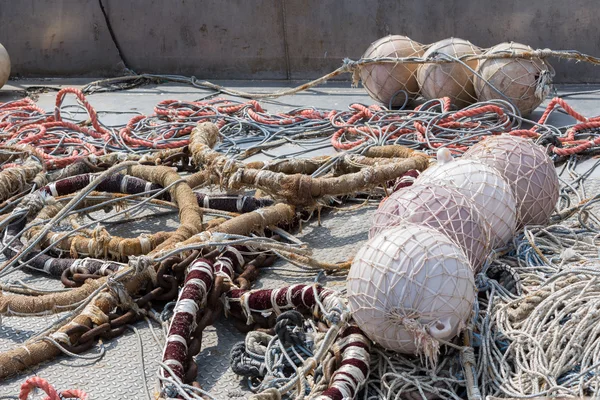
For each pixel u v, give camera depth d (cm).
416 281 286
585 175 502
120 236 475
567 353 295
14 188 507
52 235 435
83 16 930
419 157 484
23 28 948
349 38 846
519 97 621
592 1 754
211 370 335
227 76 906
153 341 361
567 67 780
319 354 307
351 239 455
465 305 293
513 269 353
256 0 865
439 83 656
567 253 357
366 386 308
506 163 397
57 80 950
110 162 537
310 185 452
